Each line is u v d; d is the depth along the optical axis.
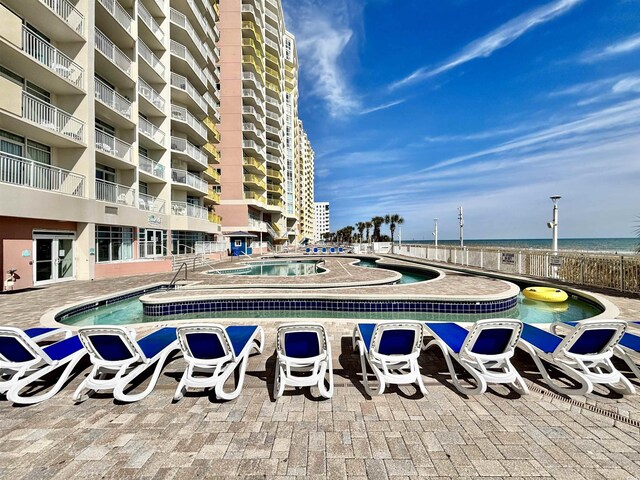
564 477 2.09
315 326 3.21
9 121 10.50
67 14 12.98
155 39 20.47
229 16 36.81
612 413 2.88
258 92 42.09
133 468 2.18
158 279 13.26
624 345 3.57
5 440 2.51
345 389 3.43
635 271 9.02
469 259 18.12
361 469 2.17
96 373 3.31
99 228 15.06
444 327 4.38
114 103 16.11
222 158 36.53
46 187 12.25
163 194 21.36
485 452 2.35
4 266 10.45
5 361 3.29
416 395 3.27
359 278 11.95
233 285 10.24
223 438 2.53
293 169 62.62
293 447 2.41
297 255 31.31
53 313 7.18
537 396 3.23
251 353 4.61
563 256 11.56
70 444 2.46
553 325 4.87
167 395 3.29
